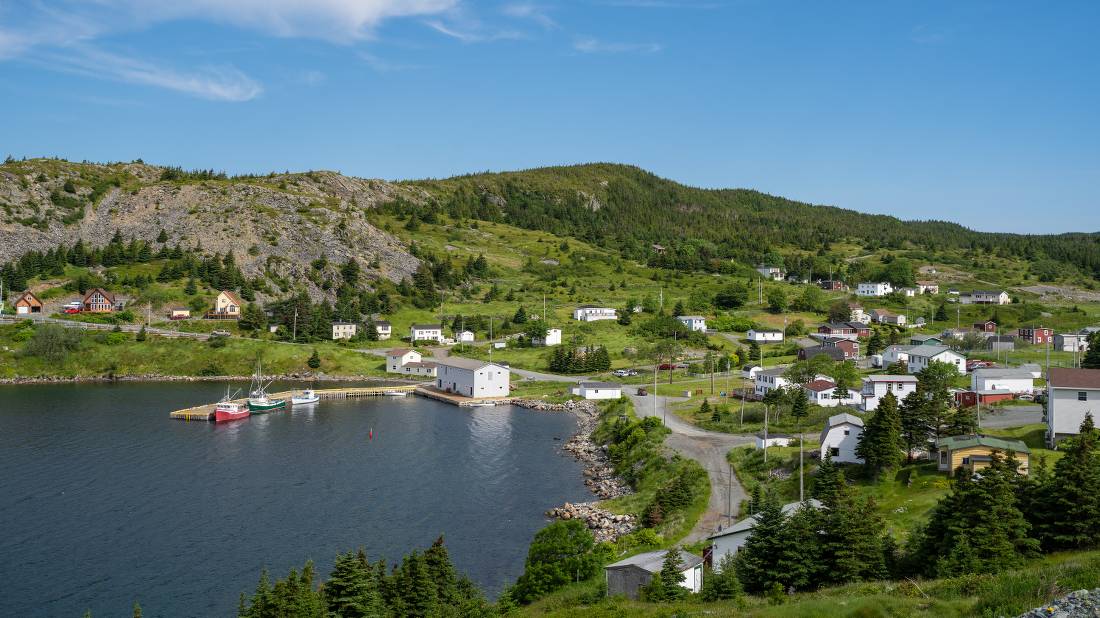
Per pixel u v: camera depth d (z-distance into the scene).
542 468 109.31
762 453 97.94
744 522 66.69
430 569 56.81
